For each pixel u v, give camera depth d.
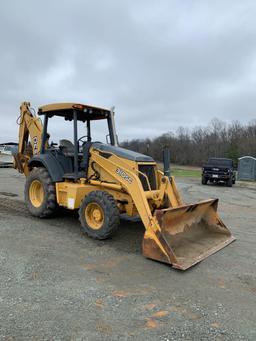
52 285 4.35
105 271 4.92
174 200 6.53
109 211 6.19
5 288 4.19
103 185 6.71
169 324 3.55
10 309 3.69
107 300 4.02
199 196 14.66
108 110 7.94
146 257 5.45
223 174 21.61
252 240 7.09
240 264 5.52
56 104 7.60
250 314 3.84
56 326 3.39
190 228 6.28
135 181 6.03
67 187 7.13
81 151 7.41
